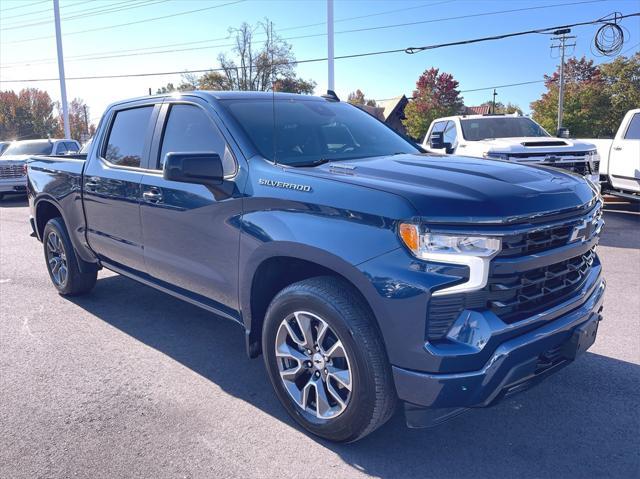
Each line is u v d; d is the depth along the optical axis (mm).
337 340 2908
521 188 2803
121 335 4793
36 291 6137
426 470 2865
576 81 48844
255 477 2818
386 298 2596
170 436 3197
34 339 4715
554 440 3115
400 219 2586
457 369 2539
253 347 3514
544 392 3650
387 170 3104
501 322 2590
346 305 2797
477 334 2535
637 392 3633
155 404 3576
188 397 3672
